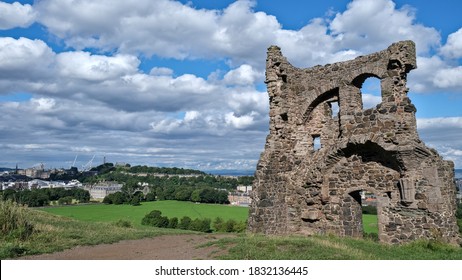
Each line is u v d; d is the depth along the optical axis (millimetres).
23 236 14133
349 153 18109
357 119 17672
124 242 15219
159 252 12906
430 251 14289
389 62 16844
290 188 19344
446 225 15406
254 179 18594
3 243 12766
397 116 16422
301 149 19953
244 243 12750
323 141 19875
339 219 17922
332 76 19016
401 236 16109
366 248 14258
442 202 15453
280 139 19547
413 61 16578
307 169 19266
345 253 12000
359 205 18406
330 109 20375
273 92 20172
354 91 18453
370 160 17516
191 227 48250
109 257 11992
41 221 19891
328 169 18672
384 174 17047
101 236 16047
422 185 15820
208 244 13547
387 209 16734
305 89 20000
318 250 11977
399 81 16719
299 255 11188
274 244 12555
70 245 13797
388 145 16328
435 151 16234
